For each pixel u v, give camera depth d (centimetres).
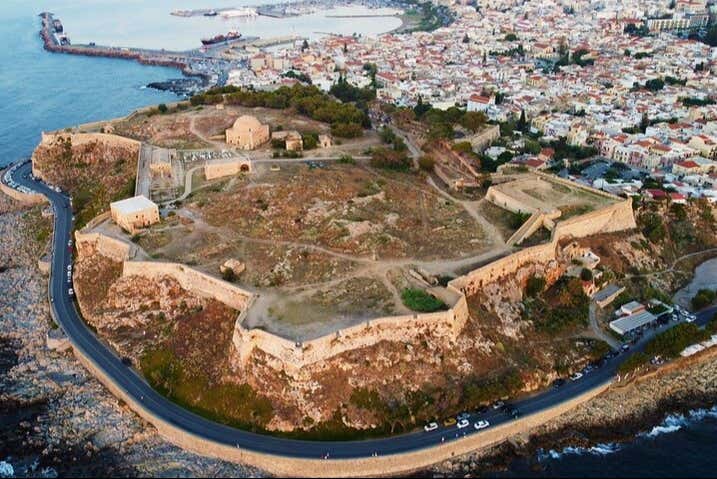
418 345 16425
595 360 18062
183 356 17150
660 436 16238
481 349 17162
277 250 19638
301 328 16000
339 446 14812
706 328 19238
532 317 19062
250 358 16012
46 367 18175
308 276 18375
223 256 19438
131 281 19250
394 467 14600
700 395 17588
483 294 18675
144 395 16462
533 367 17375
